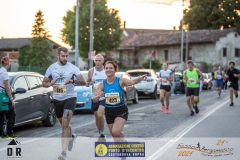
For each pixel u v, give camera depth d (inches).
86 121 789.9
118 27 3144.7
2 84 584.4
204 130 661.3
